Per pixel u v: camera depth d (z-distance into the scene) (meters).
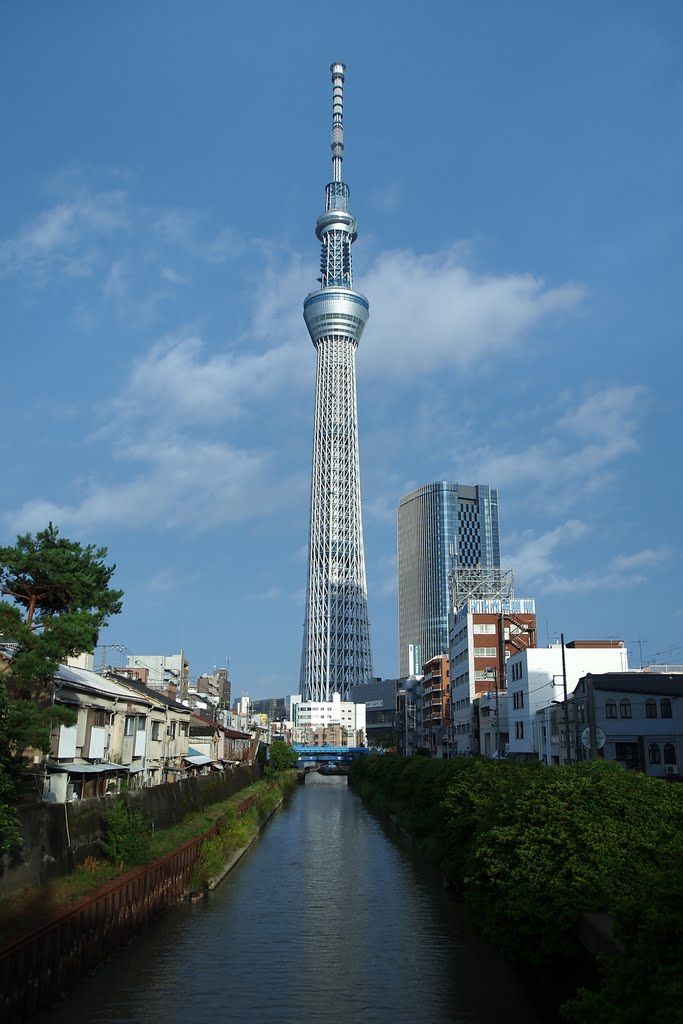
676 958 15.80
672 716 65.12
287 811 106.19
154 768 61.34
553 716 72.19
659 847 24.75
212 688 138.38
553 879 25.03
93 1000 28.33
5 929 26.27
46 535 36.53
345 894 47.62
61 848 33.81
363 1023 26.61
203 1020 26.78
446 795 45.12
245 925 39.62
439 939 37.06
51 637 32.59
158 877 40.59
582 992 17.62
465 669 123.06
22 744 33.94
